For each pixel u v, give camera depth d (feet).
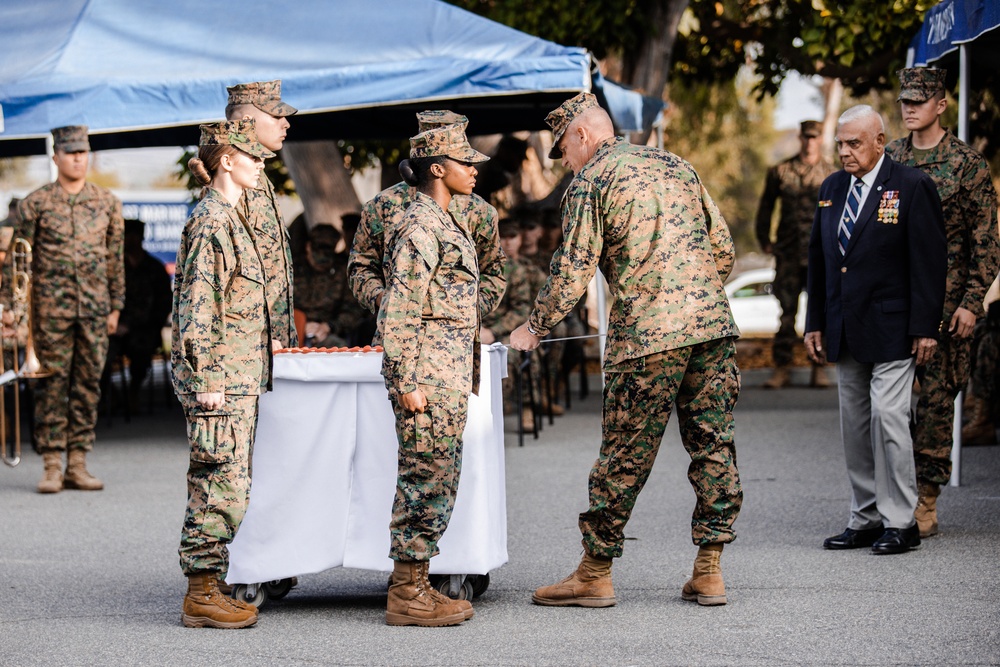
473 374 22.88
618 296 22.71
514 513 33.12
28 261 37.35
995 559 26.43
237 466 22.49
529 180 67.41
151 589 25.94
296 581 25.81
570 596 23.65
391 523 22.65
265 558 23.80
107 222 38.22
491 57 38.11
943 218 28.50
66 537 31.12
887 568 25.88
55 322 37.35
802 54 63.00
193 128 52.80
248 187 23.09
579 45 58.13
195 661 20.68
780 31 63.41
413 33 39.99
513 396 51.83
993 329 42.11
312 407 23.89
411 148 22.75
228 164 22.72
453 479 22.52
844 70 62.34
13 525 32.63
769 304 97.55
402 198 26.11
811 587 24.52
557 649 20.89
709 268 22.84
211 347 21.97
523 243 48.80
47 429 37.50
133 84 39.29
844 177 28.27
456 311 22.34
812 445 43.73
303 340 51.47
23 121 39.58
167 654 21.13
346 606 24.32
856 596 23.75
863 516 27.84
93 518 33.50
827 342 27.99
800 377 66.85
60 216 37.47
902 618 22.16
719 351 22.95
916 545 27.63
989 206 29.43
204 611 22.71
